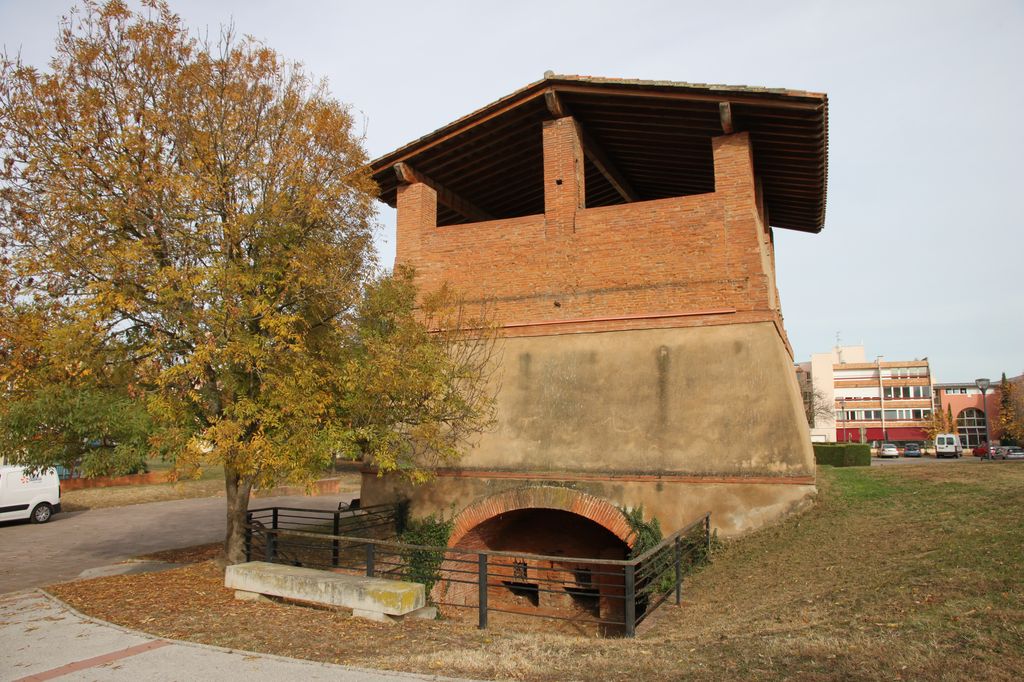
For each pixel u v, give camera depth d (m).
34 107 9.14
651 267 12.63
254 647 6.82
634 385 12.32
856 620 6.17
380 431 10.63
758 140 13.02
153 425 9.46
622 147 15.45
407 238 15.02
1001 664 4.73
